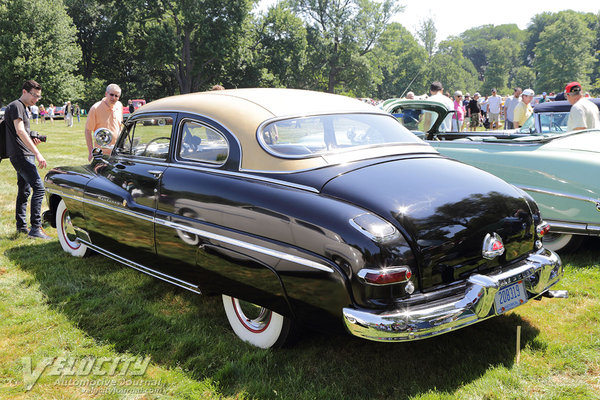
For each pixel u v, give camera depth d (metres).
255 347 3.04
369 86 60.50
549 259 2.92
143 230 3.48
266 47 55.53
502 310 2.62
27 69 43.53
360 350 2.99
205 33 46.88
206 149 3.19
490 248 2.62
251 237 2.71
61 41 46.03
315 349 2.98
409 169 2.89
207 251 2.96
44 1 45.31
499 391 2.54
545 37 95.19
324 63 58.59
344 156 2.95
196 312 3.60
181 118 3.41
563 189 4.20
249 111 3.11
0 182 8.93
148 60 47.19
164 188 3.30
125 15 49.00
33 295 3.91
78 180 4.27
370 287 2.30
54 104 45.94
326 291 2.43
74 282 4.19
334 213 2.45
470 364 2.80
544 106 6.63
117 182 3.81
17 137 5.35
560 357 2.88
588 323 3.30
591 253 4.65
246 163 2.93
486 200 2.76
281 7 55.28
